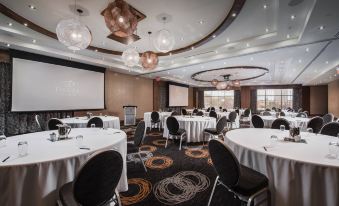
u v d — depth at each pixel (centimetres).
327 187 135
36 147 184
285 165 151
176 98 1322
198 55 610
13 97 509
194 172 297
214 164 166
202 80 1199
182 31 423
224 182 160
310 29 354
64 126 227
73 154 162
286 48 480
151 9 328
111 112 851
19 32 425
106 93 827
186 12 338
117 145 209
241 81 1249
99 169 121
